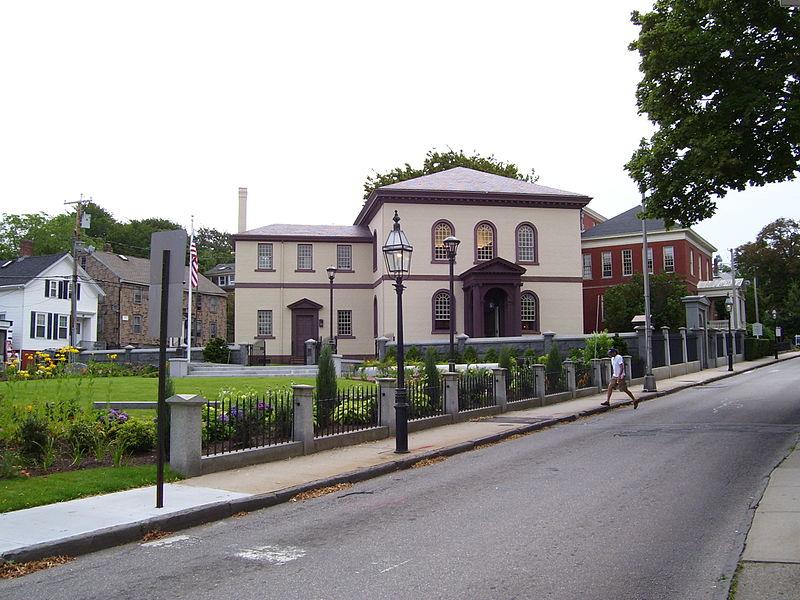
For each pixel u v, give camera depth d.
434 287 40.84
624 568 6.15
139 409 16.30
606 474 10.74
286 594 5.68
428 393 17.77
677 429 15.95
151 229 92.62
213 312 72.69
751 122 18.53
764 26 18.53
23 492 9.01
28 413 11.59
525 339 33.38
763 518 7.73
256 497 9.26
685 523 7.68
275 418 13.10
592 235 56.44
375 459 12.61
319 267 45.59
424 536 7.44
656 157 20.16
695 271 56.81
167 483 10.16
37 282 51.34
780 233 73.75
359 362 33.94
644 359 32.28
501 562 6.39
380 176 56.09
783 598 5.33
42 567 6.63
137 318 64.06
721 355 43.78
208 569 6.47
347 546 7.14
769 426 15.77
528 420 18.50
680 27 18.81
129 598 5.70
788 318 71.38
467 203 41.66
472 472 11.59
